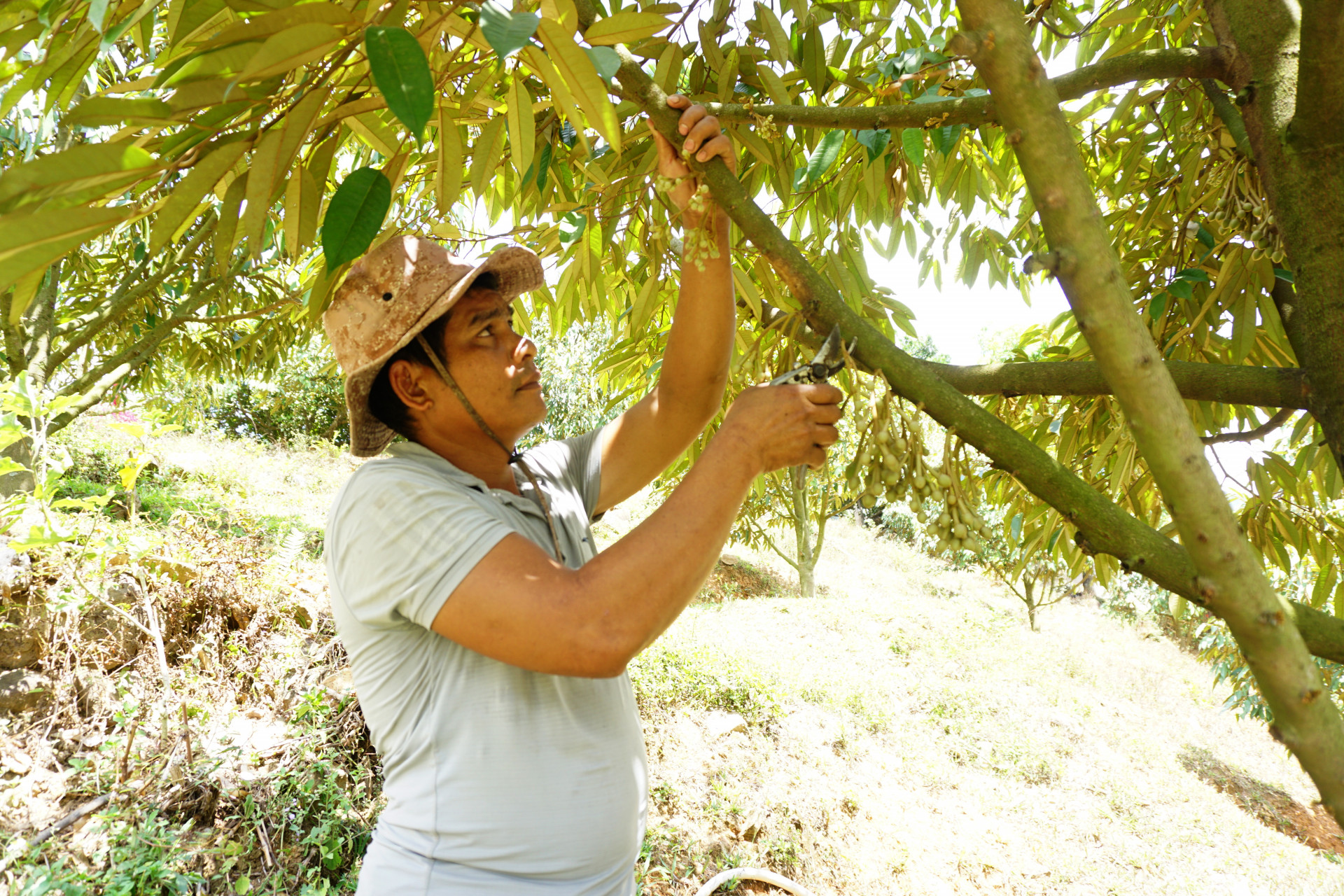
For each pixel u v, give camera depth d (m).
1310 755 0.65
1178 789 6.03
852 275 2.18
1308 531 2.20
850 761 5.14
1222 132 1.64
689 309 1.33
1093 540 0.84
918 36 2.17
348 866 3.00
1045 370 1.22
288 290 4.41
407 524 0.97
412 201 2.38
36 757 2.94
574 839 1.05
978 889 4.25
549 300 2.38
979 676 7.41
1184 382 1.19
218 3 0.84
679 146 1.05
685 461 2.81
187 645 3.66
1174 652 10.86
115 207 0.74
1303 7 0.91
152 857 2.61
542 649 0.88
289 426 12.80
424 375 1.17
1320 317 1.05
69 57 1.06
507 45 0.63
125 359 4.05
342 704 3.50
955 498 0.90
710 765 4.51
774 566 12.26
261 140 0.79
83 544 3.44
